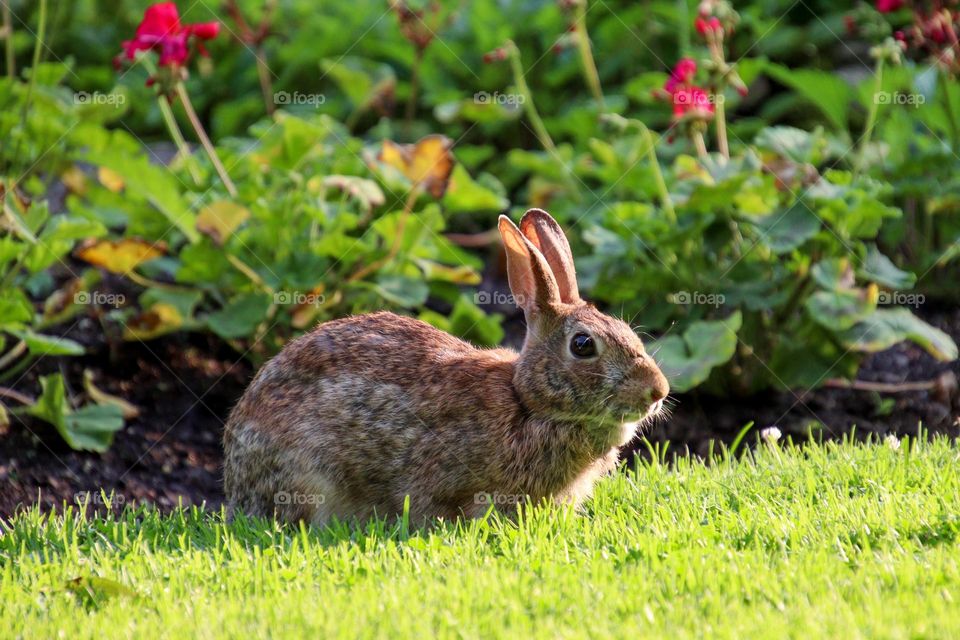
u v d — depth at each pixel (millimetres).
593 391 8062
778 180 11234
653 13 16688
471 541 7602
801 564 7027
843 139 13438
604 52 16547
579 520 8148
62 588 7238
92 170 14383
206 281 11258
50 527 8391
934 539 7398
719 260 11602
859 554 7195
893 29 15734
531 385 8242
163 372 11797
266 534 8078
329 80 16797
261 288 11312
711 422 11141
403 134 15930
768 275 11438
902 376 11633
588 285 11766
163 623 6684
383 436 8422
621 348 8078
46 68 13000
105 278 13008
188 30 11172
